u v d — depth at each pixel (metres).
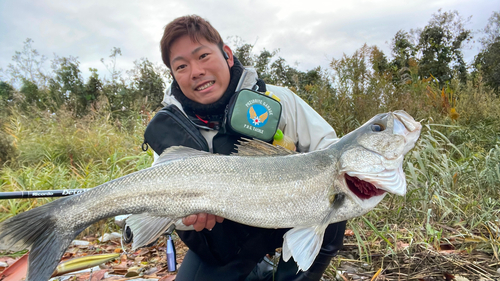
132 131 2.58
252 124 0.72
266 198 0.65
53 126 2.41
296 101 0.85
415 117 1.83
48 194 0.86
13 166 2.01
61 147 2.13
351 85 1.92
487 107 2.25
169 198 0.64
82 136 2.30
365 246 0.97
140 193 0.63
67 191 0.87
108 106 2.84
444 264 0.83
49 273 0.59
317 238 0.66
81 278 0.90
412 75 2.43
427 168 1.29
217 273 0.74
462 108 2.16
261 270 0.84
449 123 1.87
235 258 0.74
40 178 1.57
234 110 0.72
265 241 0.73
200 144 0.74
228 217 0.65
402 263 0.86
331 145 0.71
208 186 0.64
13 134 2.34
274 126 0.73
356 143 0.68
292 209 0.66
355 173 0.67
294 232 0.66
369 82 1.89
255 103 0.72
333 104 1.89
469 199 1.17
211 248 0.74
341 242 0.73
